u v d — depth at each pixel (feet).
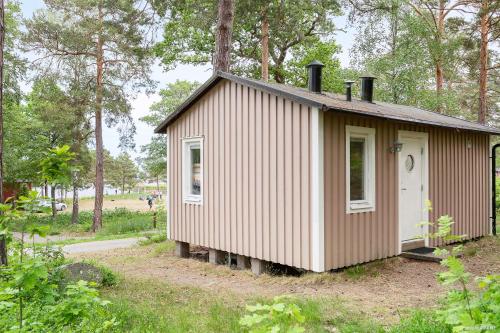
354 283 23.39
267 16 66.13
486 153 39.75
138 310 18.40
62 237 72.69
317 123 23.56
